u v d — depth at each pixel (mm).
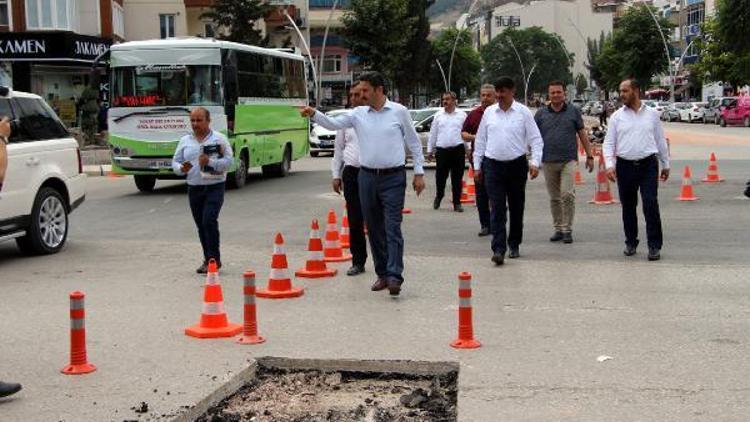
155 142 20344
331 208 17344
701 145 34938
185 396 5781
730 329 7398
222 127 20438
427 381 6406
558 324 7629
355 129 8914
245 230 14242
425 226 14305
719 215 14906
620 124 10805
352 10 56844
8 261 11469
